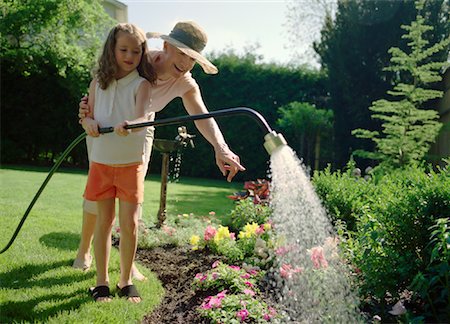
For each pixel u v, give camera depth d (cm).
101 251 298
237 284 297
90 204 339
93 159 303
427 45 1159
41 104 1454
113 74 294
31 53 1359
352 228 428
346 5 1238
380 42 1203
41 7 1309
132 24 296
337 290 283
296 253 334
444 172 315
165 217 523
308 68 1523
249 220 530
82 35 1466
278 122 1403
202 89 1473
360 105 1234
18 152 1449
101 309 270
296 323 257
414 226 288
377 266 277
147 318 273
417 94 980
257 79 1470
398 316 257
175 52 332
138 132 300
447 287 246
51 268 343
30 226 460
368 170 703
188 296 309
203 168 1488
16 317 254
